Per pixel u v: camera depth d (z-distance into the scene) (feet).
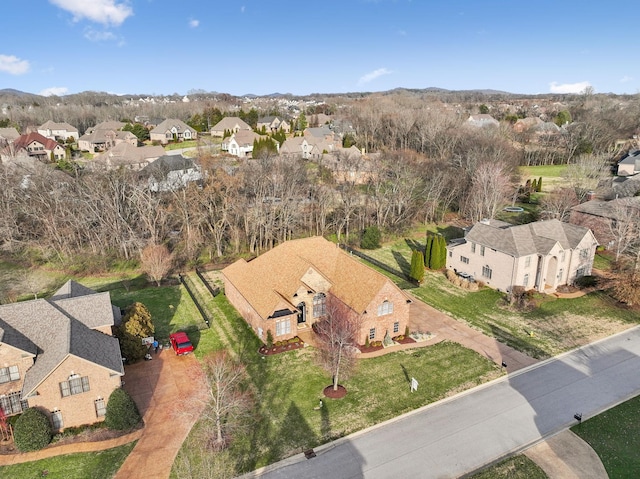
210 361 134.92
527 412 114.32
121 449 100.68
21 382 108.47
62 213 221.05
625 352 141.38
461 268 204.64
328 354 134.51
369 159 312.29
